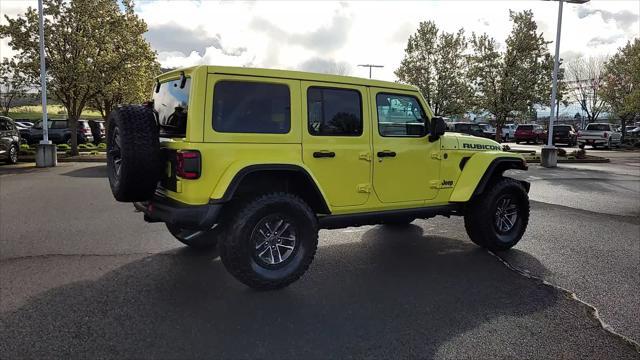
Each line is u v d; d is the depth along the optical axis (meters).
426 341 3.46
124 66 19.50
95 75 18.58
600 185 12.27
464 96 21.81
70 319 3.76
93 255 5.51
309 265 4.74
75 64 18.00
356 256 5.61
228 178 4.09
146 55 20.52
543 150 17.89
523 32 21.34
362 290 4.48
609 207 8.98
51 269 4.98
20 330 3.55
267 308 4.03
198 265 5.16
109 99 21.88
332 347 3.36
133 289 4.43
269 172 4.45
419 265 5.27
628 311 4.03
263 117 4.36
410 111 5.29
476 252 5.81
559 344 3.44
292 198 4.43
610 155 24.89
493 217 5.75
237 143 4.21
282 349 3.32
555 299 4.29
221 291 4.40
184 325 3.68
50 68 18.00
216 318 3.81
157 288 4.46
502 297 4.32
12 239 6.20
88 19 18.22
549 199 9.95
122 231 6.67
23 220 7.34
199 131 4.06
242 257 4.20
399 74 22.98
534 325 3.75
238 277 4.25
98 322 3.71
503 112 22.05
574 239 6.48
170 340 3.43
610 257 5.61
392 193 5.15
